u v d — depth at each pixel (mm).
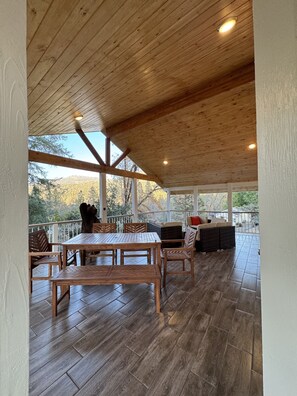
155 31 2082
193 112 4598
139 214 7742
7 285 503
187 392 1413
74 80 2738
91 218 4863
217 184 7816
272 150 623
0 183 492
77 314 2383
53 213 7238
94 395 1403
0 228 490
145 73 2926
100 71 2639
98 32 1937
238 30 2328
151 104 4363
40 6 1572
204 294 2854
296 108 532
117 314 2377
